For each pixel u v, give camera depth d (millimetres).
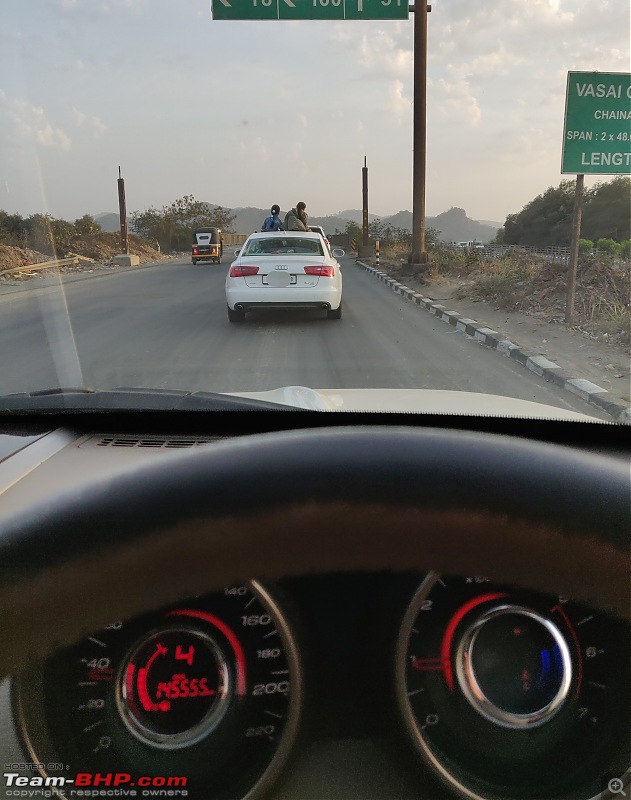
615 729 1283
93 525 1031
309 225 16656
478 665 1293
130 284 18734
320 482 1051
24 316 11805
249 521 1040
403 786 1291
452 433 1260
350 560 1083
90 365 7441
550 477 1093
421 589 1254
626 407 5340
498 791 1281
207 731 1266
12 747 1226
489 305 11883
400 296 15094
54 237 31984
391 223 47188
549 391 6277
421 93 18250
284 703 1276
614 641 1273
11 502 1495
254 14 15773
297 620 1278
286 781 1290
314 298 10289
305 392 3082
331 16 15984
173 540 1035
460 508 1039
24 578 1014
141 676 1262
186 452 1193
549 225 55562
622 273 11773
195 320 11125
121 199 35250
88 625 1064
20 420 2223
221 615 1250
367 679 1309
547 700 1289
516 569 1085
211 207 63375
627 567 1072
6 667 1041
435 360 7711
